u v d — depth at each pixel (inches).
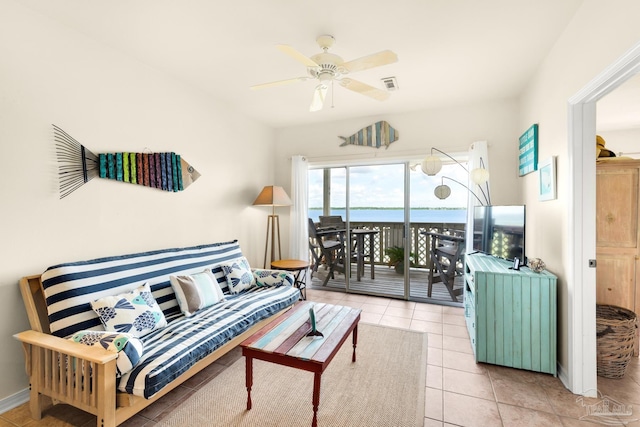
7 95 72.6
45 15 79.1
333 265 184.2
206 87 127.7
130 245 102.1
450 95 134.6
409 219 164.9
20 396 75.9
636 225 103.0
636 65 58.8
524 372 92.3
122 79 99.2
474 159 139.9
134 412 66.1
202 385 86.0
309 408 75.7
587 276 79.7
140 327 79.7
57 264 81.6
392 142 160.4
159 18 80.8
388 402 77.9
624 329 86.9
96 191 92.0
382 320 134.6
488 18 80.5
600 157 109.3
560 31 86.0
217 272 120.5
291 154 185.3
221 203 143.9
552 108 94.2
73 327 72.2
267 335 77.7
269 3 74.6
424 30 86.1
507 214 110.5
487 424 70.0
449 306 153.9
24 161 75.8
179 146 120.8
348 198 178.7
